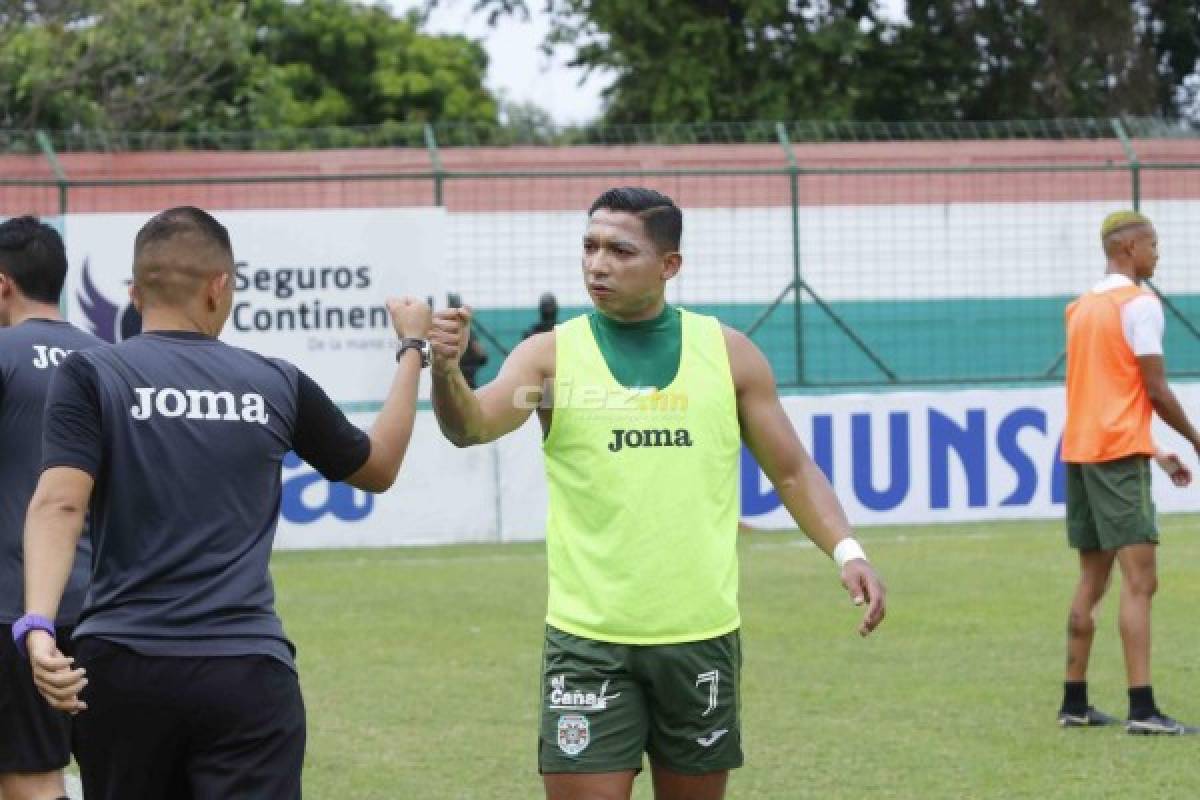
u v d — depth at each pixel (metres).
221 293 6.12
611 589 6.46
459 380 6.26
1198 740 10.88
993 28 42.78
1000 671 13.25
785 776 10.03
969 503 22.41
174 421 5.85
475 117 48.50
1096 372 11.10
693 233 26.84
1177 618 15.49
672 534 6.48
